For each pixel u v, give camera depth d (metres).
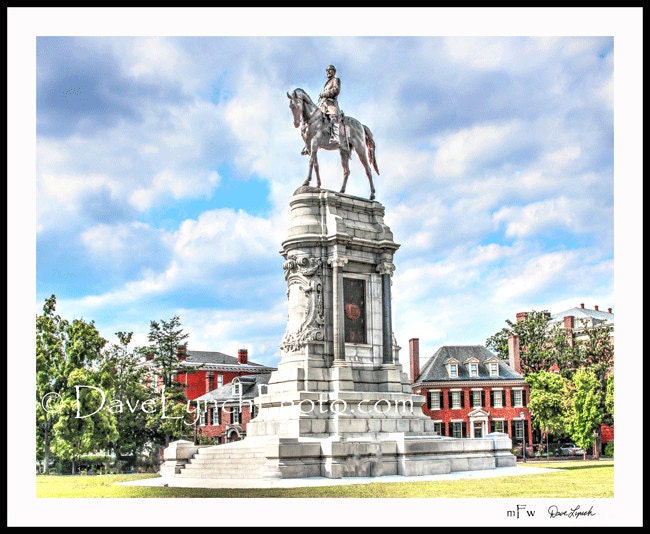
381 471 40.28
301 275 46.94
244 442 44.12
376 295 48.44
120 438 75.00
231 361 118.12
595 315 114.44
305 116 49.53
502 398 97.69
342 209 48.88
